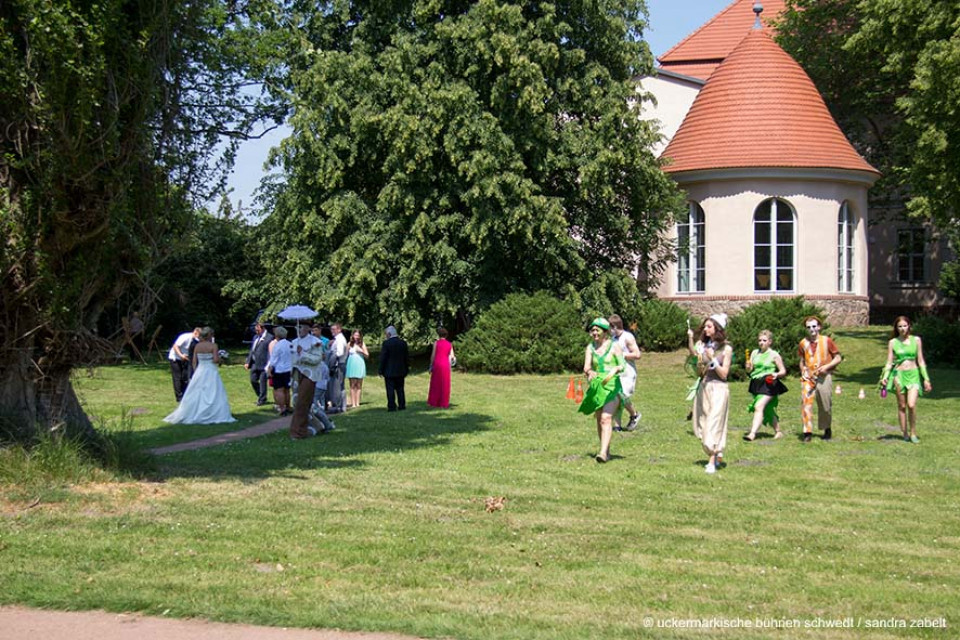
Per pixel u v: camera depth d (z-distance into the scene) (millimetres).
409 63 26609
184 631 5590
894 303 38656
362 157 27766
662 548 7605
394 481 10438
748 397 19641
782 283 30891
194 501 9094
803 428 14203
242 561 7102
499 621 5754
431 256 26625
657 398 19812
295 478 10508
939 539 7988
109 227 9289
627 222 28125
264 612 5840
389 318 27156
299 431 14438
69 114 8656
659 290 32906
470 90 25812
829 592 6465
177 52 10266
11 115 8844
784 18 39875
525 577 6770
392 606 6035
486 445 13586
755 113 31141
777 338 22969
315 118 26938
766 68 31688
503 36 25422
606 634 5523
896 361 13711
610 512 8961
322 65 26734
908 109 22188
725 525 8453
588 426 15766
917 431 14641
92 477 9594
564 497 9641
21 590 6270
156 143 9984
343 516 8625
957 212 21406
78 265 9234
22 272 9109
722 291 30969
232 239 40719
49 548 7340
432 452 12836
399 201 26328
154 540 7652
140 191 9828
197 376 17141
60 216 8891
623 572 6910
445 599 6234
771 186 30578
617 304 28297
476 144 26016
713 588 6543
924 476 10984
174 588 6383
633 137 27422
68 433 9891
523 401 19953
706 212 31297
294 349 14578
